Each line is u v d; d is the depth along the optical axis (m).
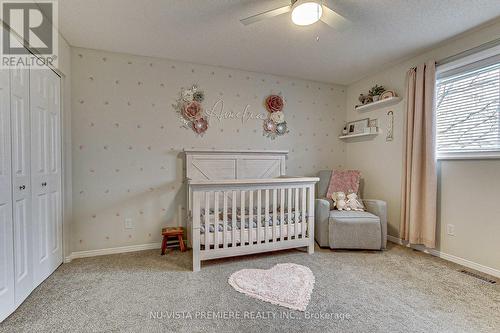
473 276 2.25
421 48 2.72
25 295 1.84
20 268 1.79
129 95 2.88
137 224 2.94
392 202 3.26
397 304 1.80
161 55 2.91
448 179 2.62
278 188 2.69
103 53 2.78
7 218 1.65
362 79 3.74
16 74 1.75
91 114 2.74
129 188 2.90
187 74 3.11
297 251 2.89
